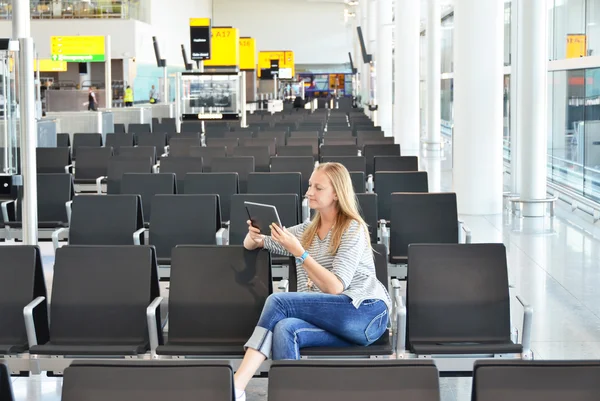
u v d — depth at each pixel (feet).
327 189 16.53
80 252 17.88
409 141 89.04
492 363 10.48
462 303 17.42
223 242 25.99
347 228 16.49
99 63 123.95
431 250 17.66
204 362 10.50
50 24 120.16
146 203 31.22
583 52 46.39
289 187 31.12
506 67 61.26
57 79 123.75
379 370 10.36
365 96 151.84
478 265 17.58
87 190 42.86
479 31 45.52
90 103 97.86
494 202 45.93
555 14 53.06
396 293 17.65
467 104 45.91
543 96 43.14
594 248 35.70
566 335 23.34
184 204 25.52
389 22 108.47
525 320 16.61
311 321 15.85
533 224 42.04
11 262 17.70
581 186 48.49
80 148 43.37
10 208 31.58
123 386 10.41
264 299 17.38
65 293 17.66
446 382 19.45
